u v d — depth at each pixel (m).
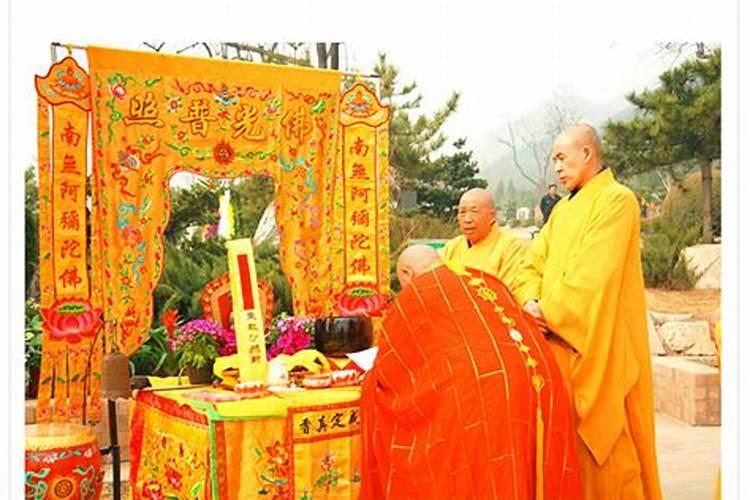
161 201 3.27
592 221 3.23
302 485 2.75
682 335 5.80
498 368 2.75
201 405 2.72
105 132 3.14
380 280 3.85
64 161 3.03
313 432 2.79
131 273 3.20
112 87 3.15
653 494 3.27
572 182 3.37
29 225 4.89
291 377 3.14
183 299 5.59
